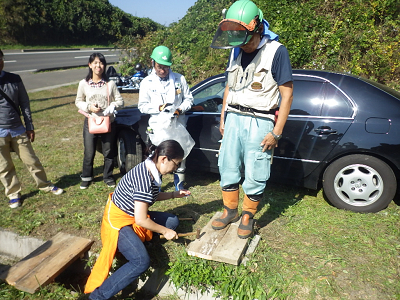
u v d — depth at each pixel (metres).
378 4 9.48
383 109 3.51
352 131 3.55
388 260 2.92
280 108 2.71
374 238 3.21
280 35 9.84
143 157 4.71
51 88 13.20
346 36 9.26
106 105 4.28
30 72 17.95
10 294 2.94
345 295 2.56
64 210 4.01
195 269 2.80
